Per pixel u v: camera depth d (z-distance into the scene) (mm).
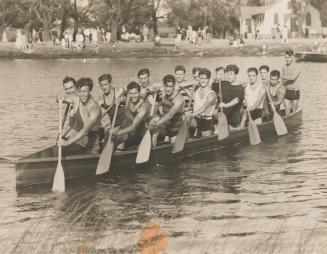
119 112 16016
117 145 15852
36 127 22516
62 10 72688
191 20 84000
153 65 54781
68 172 14484
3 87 37062
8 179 14984
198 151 17266
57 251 9750
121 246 10000
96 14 73875
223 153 17609
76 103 14859
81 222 11672
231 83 18797
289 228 11102
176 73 17578
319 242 9742
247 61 58625
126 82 40750
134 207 12703
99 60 61719
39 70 49781
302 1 90062
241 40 70750
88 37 72375
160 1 82688
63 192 13828
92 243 10133
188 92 17578
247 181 14711
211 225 11445
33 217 12133
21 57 62219
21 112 26344
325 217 11852
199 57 65438
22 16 75000
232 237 10680
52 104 29141
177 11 83125
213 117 18281
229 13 89562
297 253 9258
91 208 12656
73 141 14656
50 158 14203
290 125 21406
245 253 9719
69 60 61469
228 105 18625
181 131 16406
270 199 13203
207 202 13023
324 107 27625
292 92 22031
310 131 21156
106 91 15953
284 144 18906
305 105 28328
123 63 57375
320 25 98125
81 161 14633
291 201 13031
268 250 9453
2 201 13148
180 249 10141
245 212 12281
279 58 62906
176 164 16281
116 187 14180
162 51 66938
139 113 15539
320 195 13469
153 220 11773
